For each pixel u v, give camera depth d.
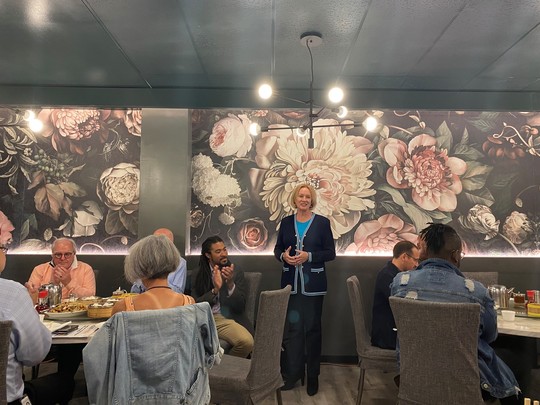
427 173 4.18
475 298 1.89
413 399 1.90
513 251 4.12
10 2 2.60
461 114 4.21
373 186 4.18
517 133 4.21
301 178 4.20
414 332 1.88
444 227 2.07
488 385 1.82
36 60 3.48
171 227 3.97
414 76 3.75
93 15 2.75
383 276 2.84
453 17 2.74
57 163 4.22
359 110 4.13
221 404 2.32
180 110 4.06
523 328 2.11
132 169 4.23
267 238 4.17
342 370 3.77
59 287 2.71
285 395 3.17
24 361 1.60
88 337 1.96
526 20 2.78
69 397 2.45
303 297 3.22
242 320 3.13
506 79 3.81
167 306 1.51
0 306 1.52
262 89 3.16
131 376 1.32
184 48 3.23
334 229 4.16
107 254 4.14
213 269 3.04
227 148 4.23
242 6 2.62
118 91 4.05
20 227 4.18
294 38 3.04
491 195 4.17
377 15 2.71
